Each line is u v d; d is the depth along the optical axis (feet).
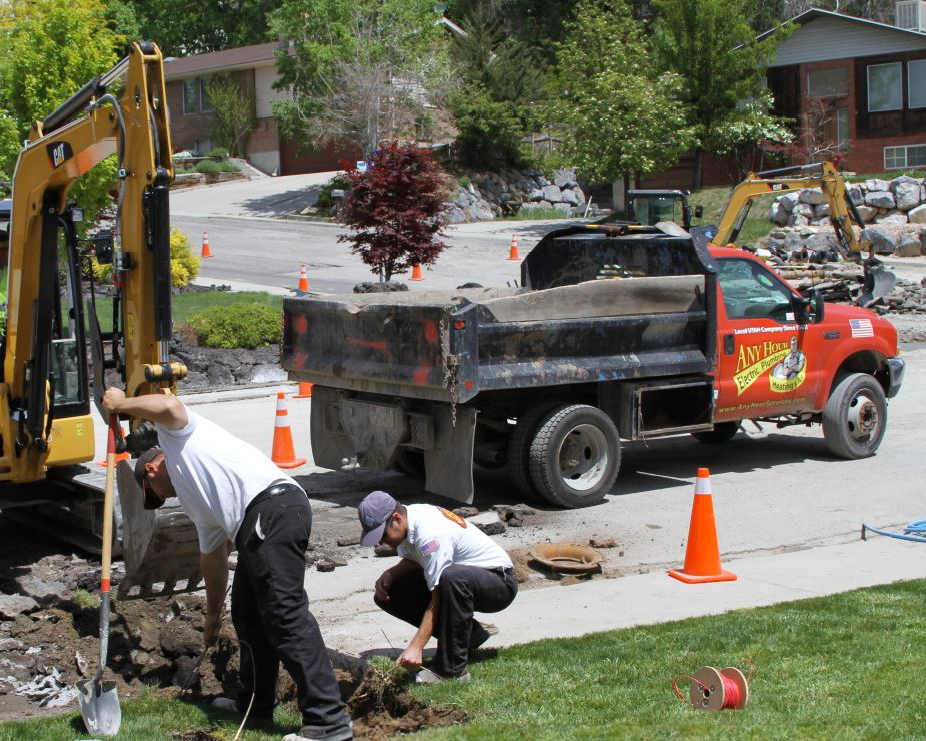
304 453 40.63
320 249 108.78
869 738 15.47
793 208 102.94
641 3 175.63
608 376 31.83
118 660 19.89
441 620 18.31
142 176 22.07
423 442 31.09
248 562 16.26
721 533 29.48
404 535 18.40
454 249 106.42
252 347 58.90
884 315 74.49
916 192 101.50
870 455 38.58
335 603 24.16
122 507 20.51
